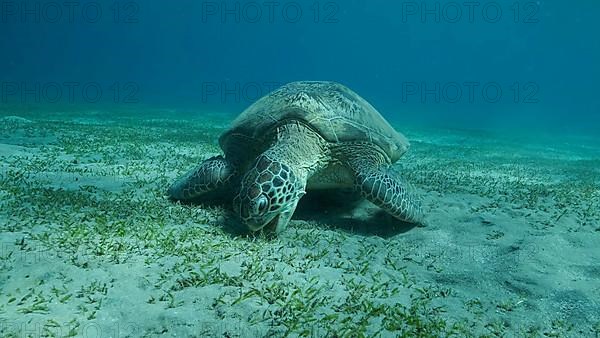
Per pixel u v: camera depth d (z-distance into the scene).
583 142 5.90
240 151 1.62
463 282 1.15
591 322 0.97
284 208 1.29
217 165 1.56
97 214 1.42
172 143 3.28
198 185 1.54
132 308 0.90
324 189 1.84
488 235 1.47
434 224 1.56
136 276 1.03
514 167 3.00
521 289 1.10
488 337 0.88
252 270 1.09
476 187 2.17
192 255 1.15
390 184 1.44
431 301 1.04
